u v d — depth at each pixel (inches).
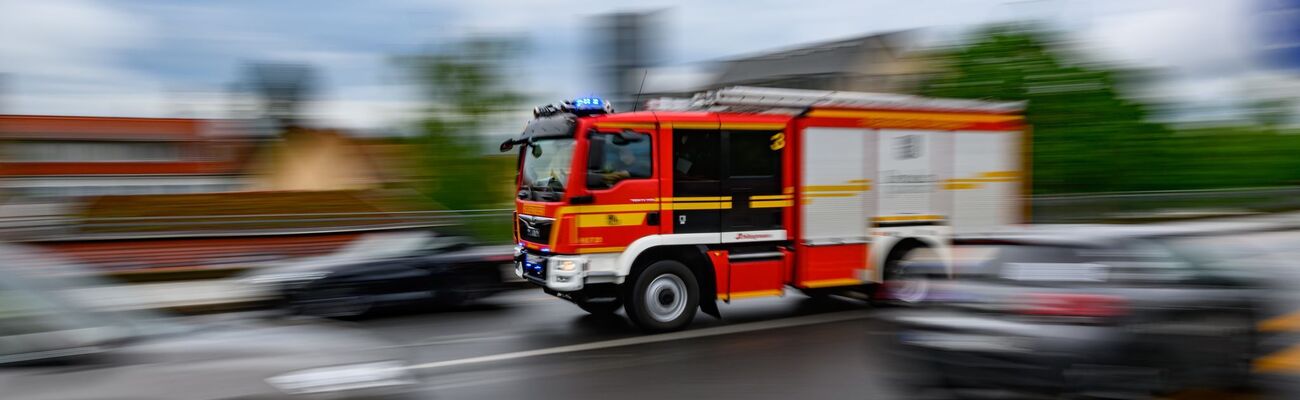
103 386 163.2
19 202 869.8
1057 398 206.2
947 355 222.7
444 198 1291.8
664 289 367.9
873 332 354.3
